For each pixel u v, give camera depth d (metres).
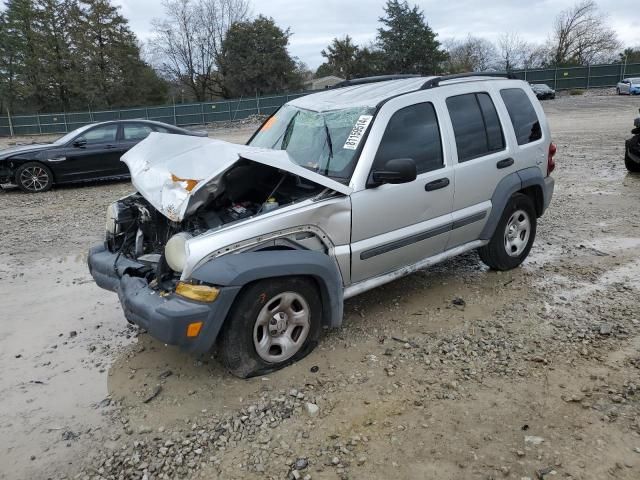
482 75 5.18
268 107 44.47
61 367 3.92
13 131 42.34
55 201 10.17
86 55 52.88
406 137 4.22
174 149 4.18
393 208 4.09
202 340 3.30
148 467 2.83
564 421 3.03
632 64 46.84
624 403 3.16
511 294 4.82
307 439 2.98
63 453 2.98
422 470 2.70
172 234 3.94
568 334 4.03
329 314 3.86
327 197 3.78
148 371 3.79
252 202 4.01
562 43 70.62
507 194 4.94
